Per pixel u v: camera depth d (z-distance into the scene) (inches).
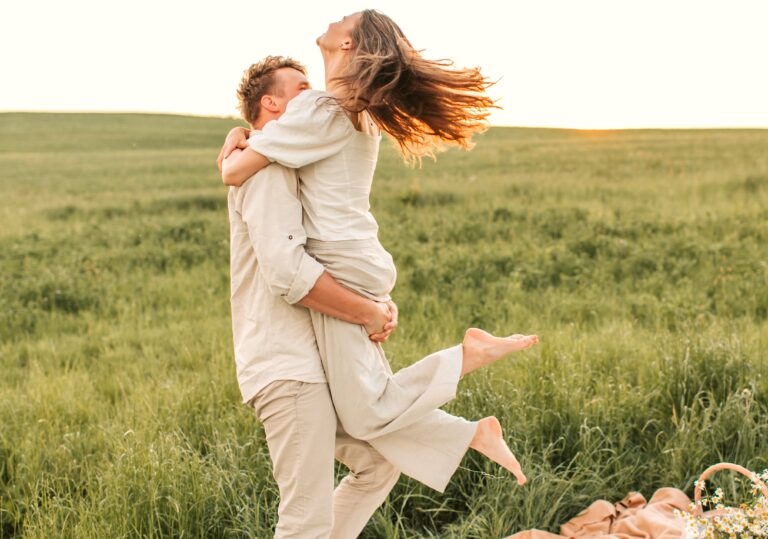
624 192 692.7
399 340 243.6
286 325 105.5
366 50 103.3
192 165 1267.2
